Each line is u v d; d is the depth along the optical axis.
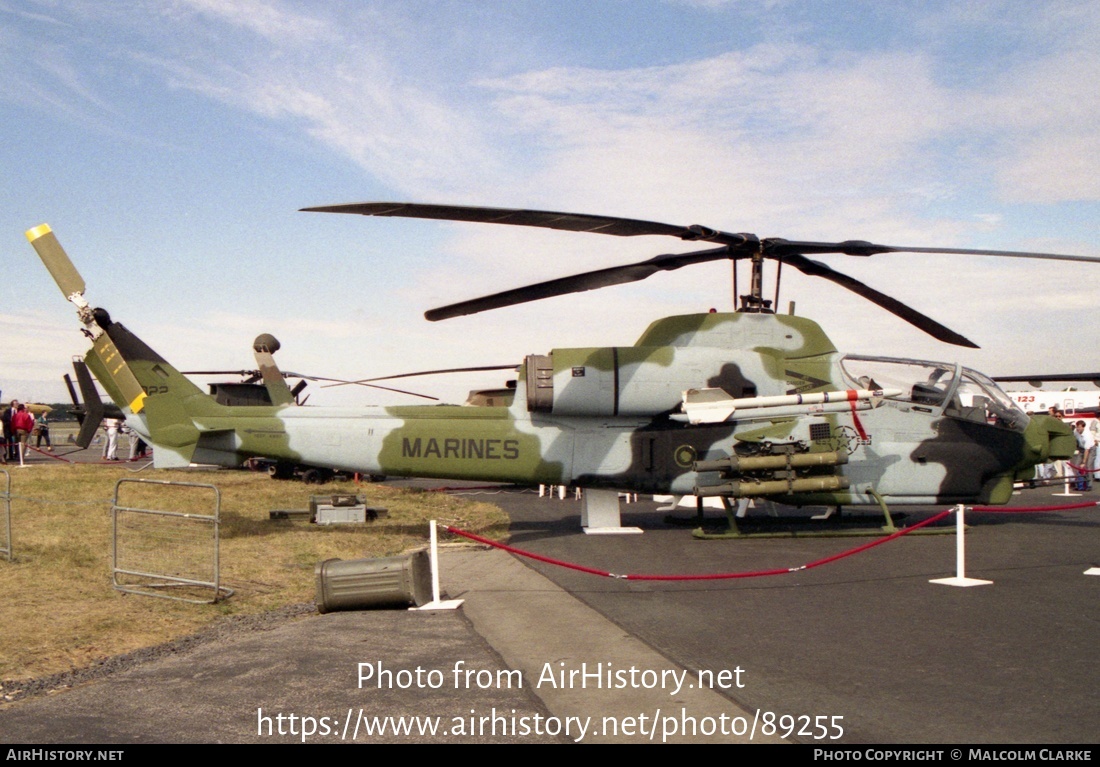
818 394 12.33
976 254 11.24
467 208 9.11
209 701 5.54
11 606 8.34
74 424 86.88
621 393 12.88
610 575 8.66
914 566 10.27
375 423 13.46
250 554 11.41
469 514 17.17
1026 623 7.27
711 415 12.25
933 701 5.24
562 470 13.34
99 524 13.76
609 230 10.41
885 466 13.19
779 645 6.64
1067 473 22.58
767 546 12.20
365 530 14.15
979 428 13.49
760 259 12.41
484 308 11.88
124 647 6.99
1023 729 4.73
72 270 12.84
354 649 6.80
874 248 11.65
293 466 23.56
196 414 13.75
